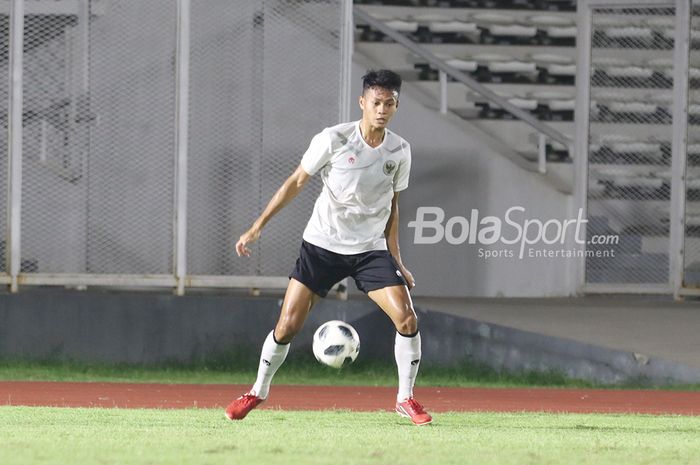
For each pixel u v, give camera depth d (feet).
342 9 163.73
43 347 157.28
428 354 160.86
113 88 159.84
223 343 160.04
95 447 74.33
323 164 89.86
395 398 138.10
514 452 75.66
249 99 162.40
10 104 157.17
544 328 158.51
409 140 205.67
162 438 80.33
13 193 157.28
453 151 206.80
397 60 237.66
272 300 160.86
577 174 209.87
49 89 158.51
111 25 159.74
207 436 82.02
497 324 157.48
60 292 160.76
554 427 98.48
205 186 161.99
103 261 159.84
